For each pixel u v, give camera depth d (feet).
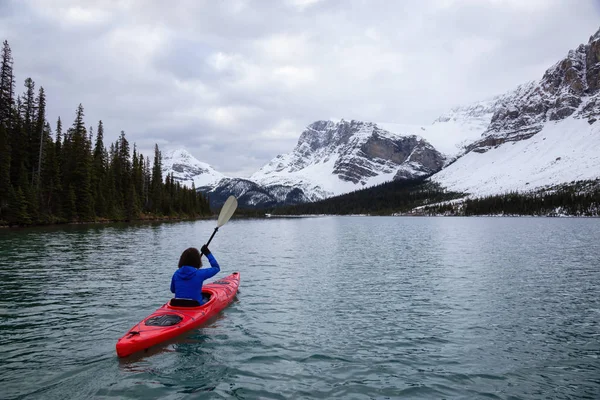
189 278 35.65
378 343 32.40
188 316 33.27
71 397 22.29
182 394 22.94
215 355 28.89
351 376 25.99
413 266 75.72
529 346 31.96
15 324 35.68
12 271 63.93
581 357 29.66
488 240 141.90
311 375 26.04
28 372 25.45
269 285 56.08
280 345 31.45
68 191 225.15
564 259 85.66
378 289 53.88
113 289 50.67
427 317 40.22
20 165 213.66
